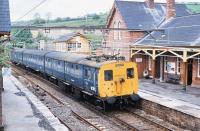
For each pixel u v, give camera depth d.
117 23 36.66
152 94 22.31
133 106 21.72
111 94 19.67
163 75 29.86
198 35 26.25
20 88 27.50
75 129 16.09
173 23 32.12
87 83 21.30
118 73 19.80
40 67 35.91
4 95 23.97
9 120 16.69
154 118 18.67
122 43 34.91
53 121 16.59
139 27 34.53
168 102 19.34
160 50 27.17
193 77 26.38
